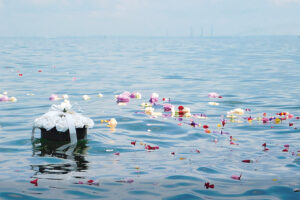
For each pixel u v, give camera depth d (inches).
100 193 111.5
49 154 153.4
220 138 185.8
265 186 118.9
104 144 170.6
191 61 808.3
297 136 190.1
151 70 601.9
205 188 116.9
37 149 160.9
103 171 131.8
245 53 1154.7
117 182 120.8
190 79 478.9
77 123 175.5
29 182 119.6
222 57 952.3
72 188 115.0
